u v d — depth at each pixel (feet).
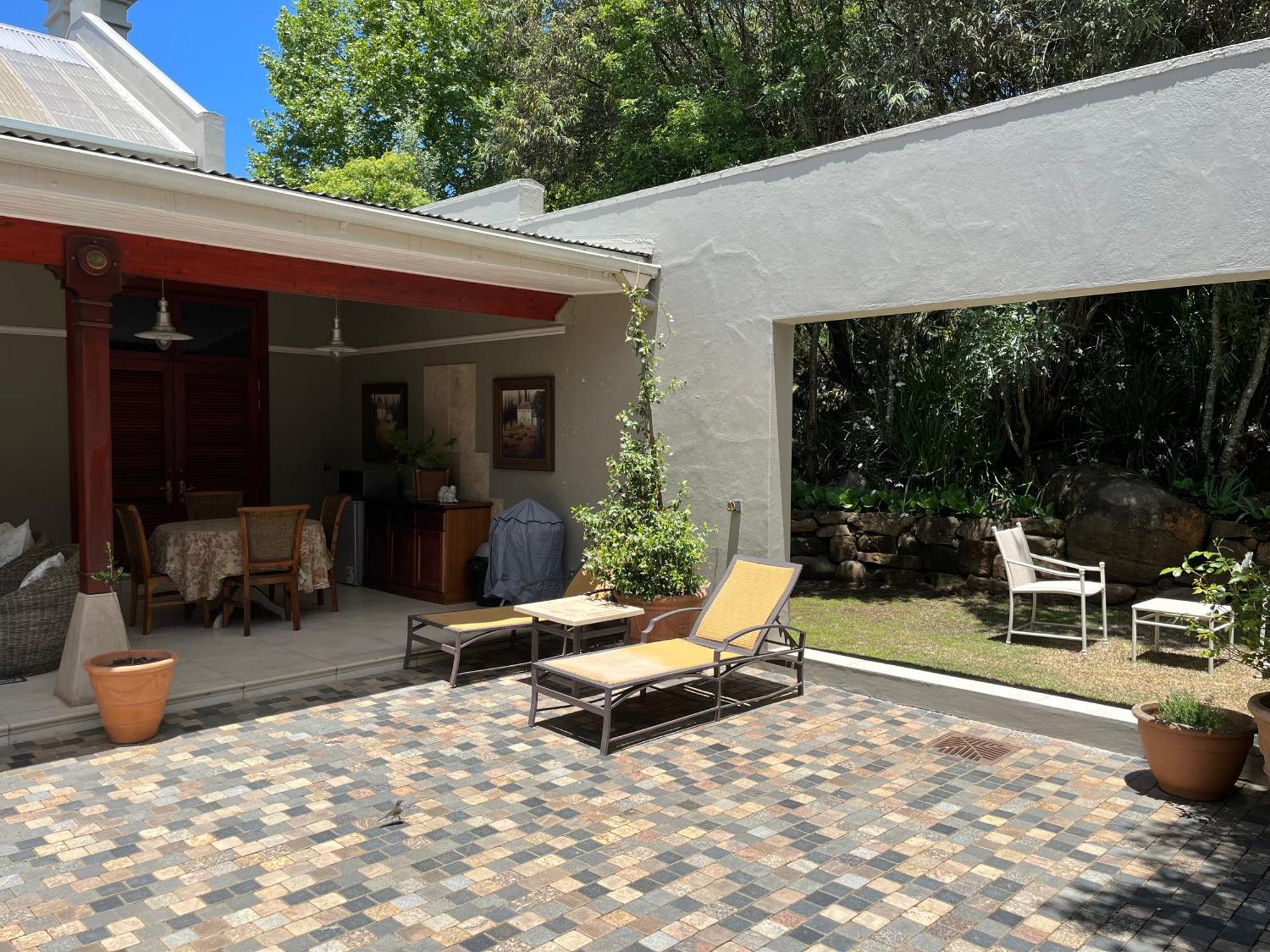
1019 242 17.13
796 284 20.63
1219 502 27.20
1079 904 10.76
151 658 16.38
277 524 23.47
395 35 68.95
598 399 25.35
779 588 19.39
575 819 12.98
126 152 31.76
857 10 37.29
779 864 11.66
